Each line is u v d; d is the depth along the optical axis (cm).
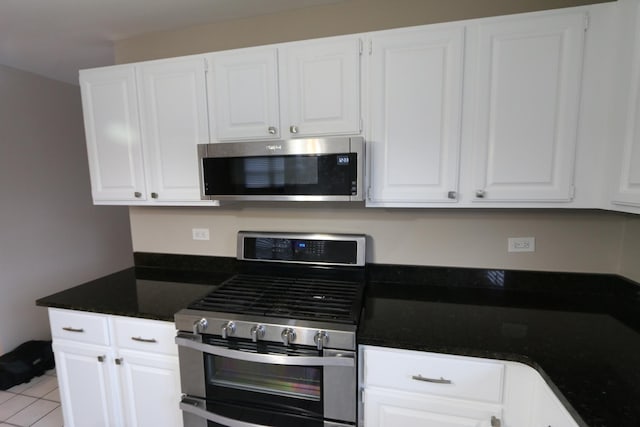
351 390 124
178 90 166
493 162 136
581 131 127
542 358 106
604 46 122
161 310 149
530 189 134
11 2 157
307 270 187
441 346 115
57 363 167
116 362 156
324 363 122
